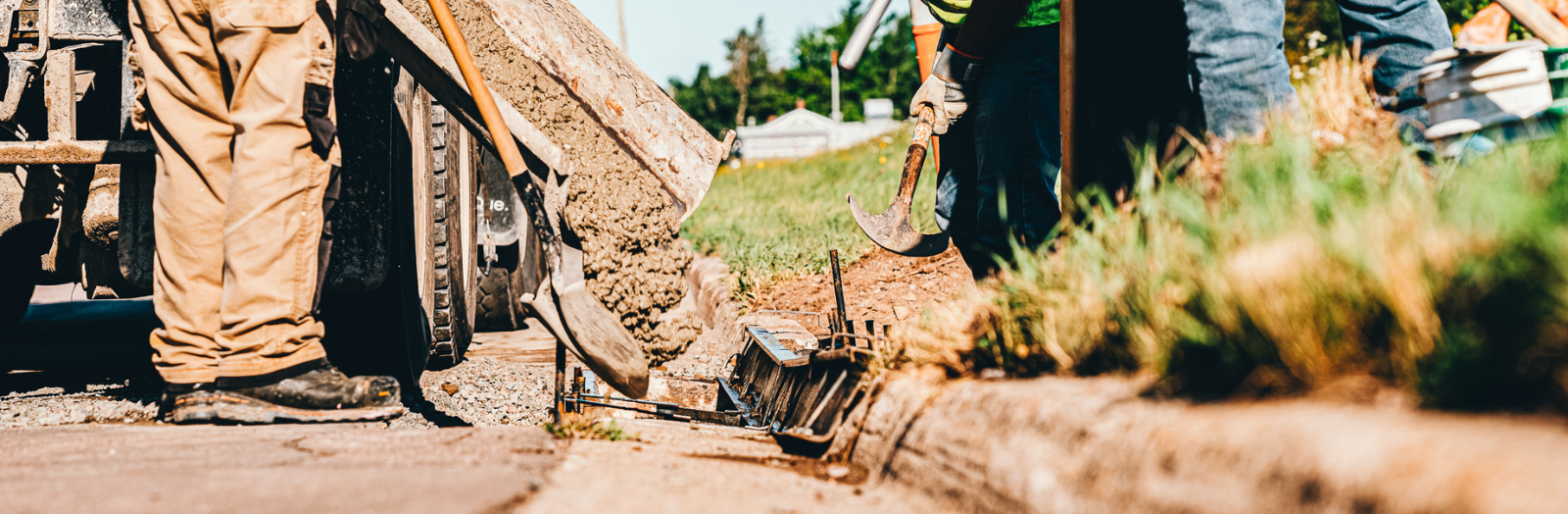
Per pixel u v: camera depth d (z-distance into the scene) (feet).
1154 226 5.69
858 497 6.00
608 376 9.34
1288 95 7.63
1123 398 4.74
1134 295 5.41
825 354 8.36
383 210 10.84
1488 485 2.77
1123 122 9.58
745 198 42.47
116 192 11.23
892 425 6.72
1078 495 4.43
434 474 5.67
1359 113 8.11
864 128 149.59
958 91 10.57
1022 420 5.13
